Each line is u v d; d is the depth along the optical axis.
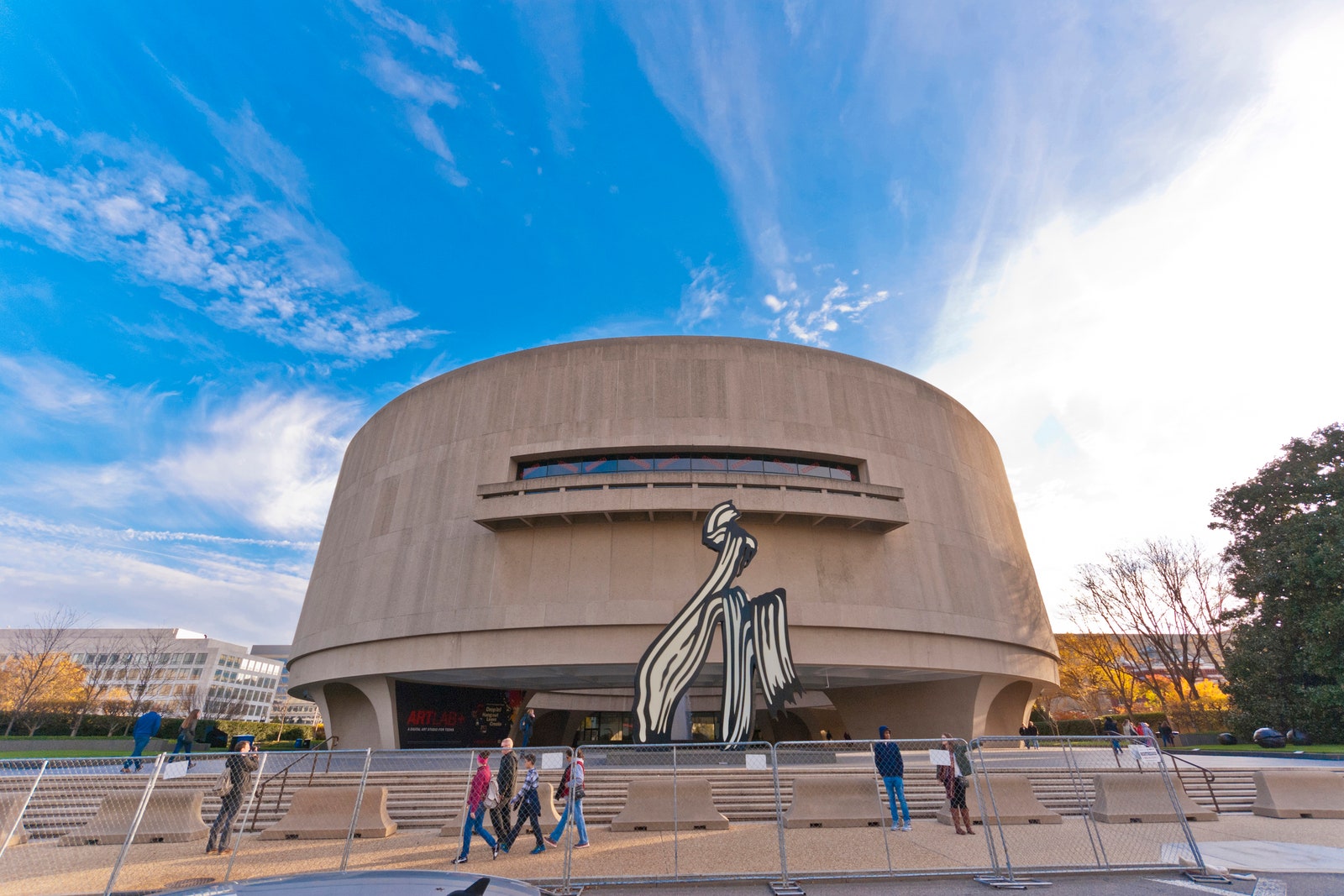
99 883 9.19
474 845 11.72
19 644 65.94
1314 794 14.42
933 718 31.09
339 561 32.25
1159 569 43.62
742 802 14.76
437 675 28.83
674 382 31.02
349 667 29.16
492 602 27.22
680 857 10.23
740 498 27.31
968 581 30.47
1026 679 31.23
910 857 10.12
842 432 31.09
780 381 31.56
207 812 14.22
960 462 34.03
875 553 29.00
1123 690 46.78
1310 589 29.19
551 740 44.06
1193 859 9.59
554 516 27.77
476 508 28.81
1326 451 31.45
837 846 11.00
